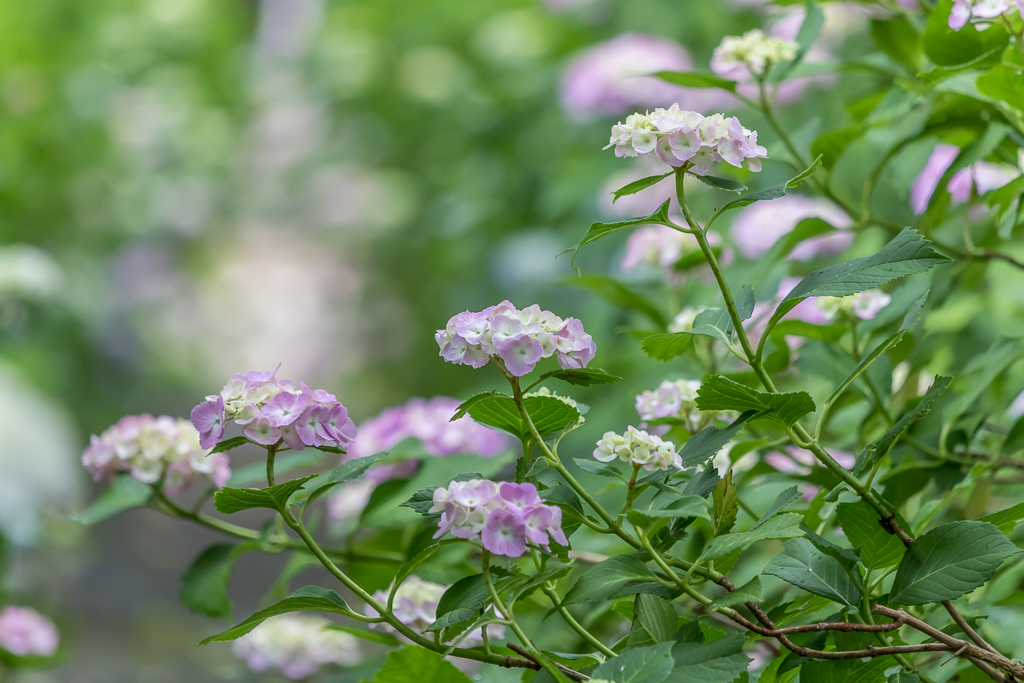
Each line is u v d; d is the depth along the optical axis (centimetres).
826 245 383
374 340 1273
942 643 271
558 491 273
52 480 639
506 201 804
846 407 322
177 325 1333
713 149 270
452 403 346
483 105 853
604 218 625
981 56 295
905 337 312
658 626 270
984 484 302
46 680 677
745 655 264
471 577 274
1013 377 325
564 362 268
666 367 441
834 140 319
